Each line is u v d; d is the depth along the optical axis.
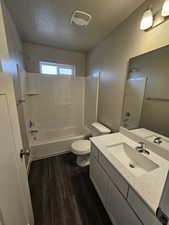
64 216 1.21
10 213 0.61
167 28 1.00
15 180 0.72
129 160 1.25
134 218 0.77
